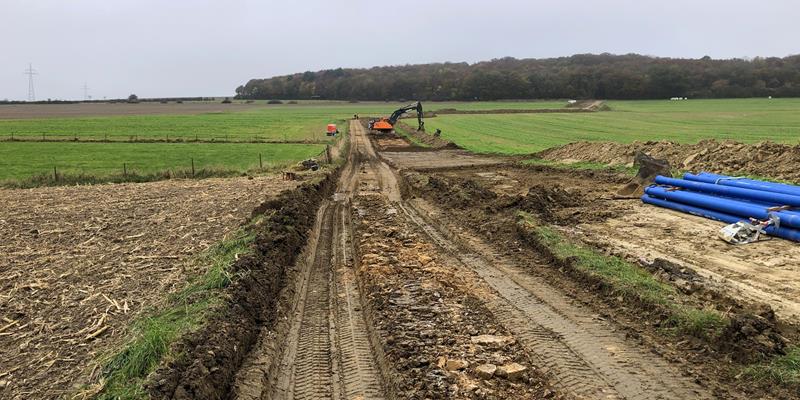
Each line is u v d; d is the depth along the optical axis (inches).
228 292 311.9
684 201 574.6
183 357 234.5
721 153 776.9
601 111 3686.0
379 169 1144.2
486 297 340.2
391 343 273.7
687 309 290.5
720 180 599.8
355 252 470.3
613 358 257.3
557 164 1050.7
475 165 1139.9
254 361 263.0
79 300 325.7
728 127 2266.2
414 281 367.2
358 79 6796.3
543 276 379.6
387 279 371.2
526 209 568.4
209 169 1098.7
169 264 394.9
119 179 1024.2
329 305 344.2
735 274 372.2
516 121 2874.0
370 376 251.0
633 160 923.4
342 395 234.7
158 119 3459.6
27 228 534.3
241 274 339.0
